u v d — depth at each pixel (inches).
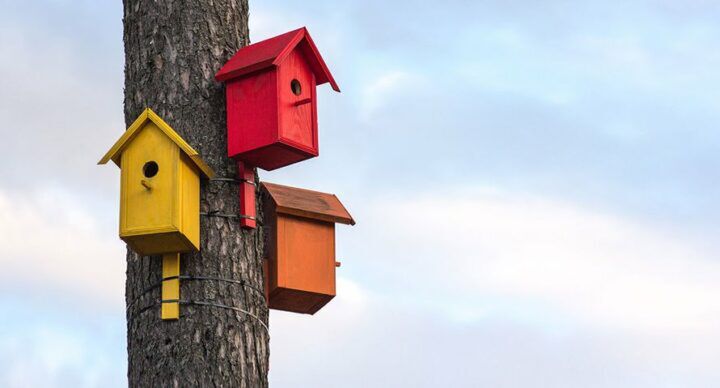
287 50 382.6
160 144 360.8
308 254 426.9
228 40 390.6
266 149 375.9
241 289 365.4
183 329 355.9
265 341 370.9
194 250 362.3
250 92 380.2
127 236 355.3
